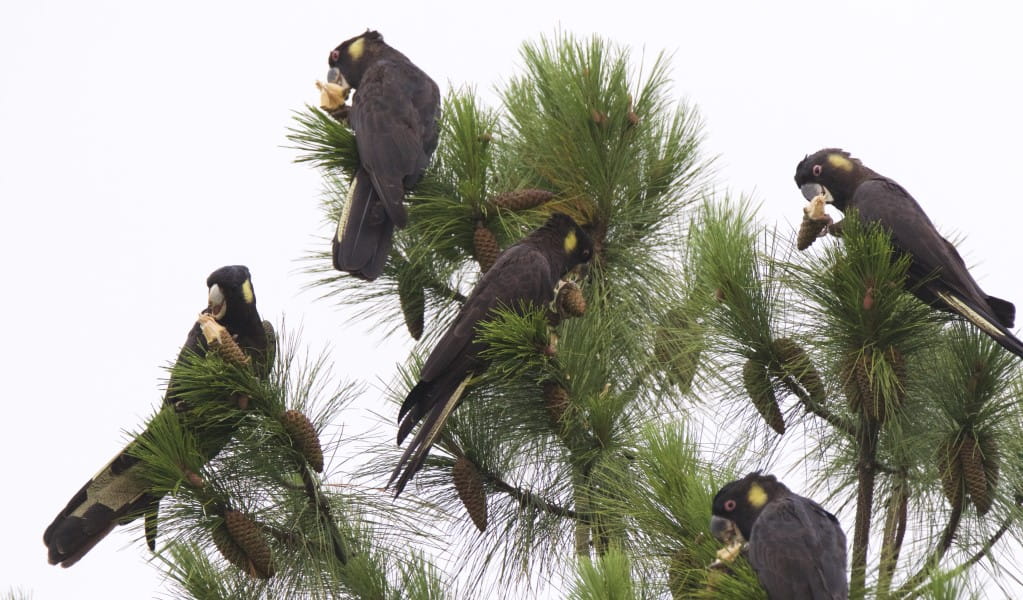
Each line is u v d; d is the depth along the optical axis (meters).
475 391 10.38
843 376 9.20
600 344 10.54
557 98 11.43
